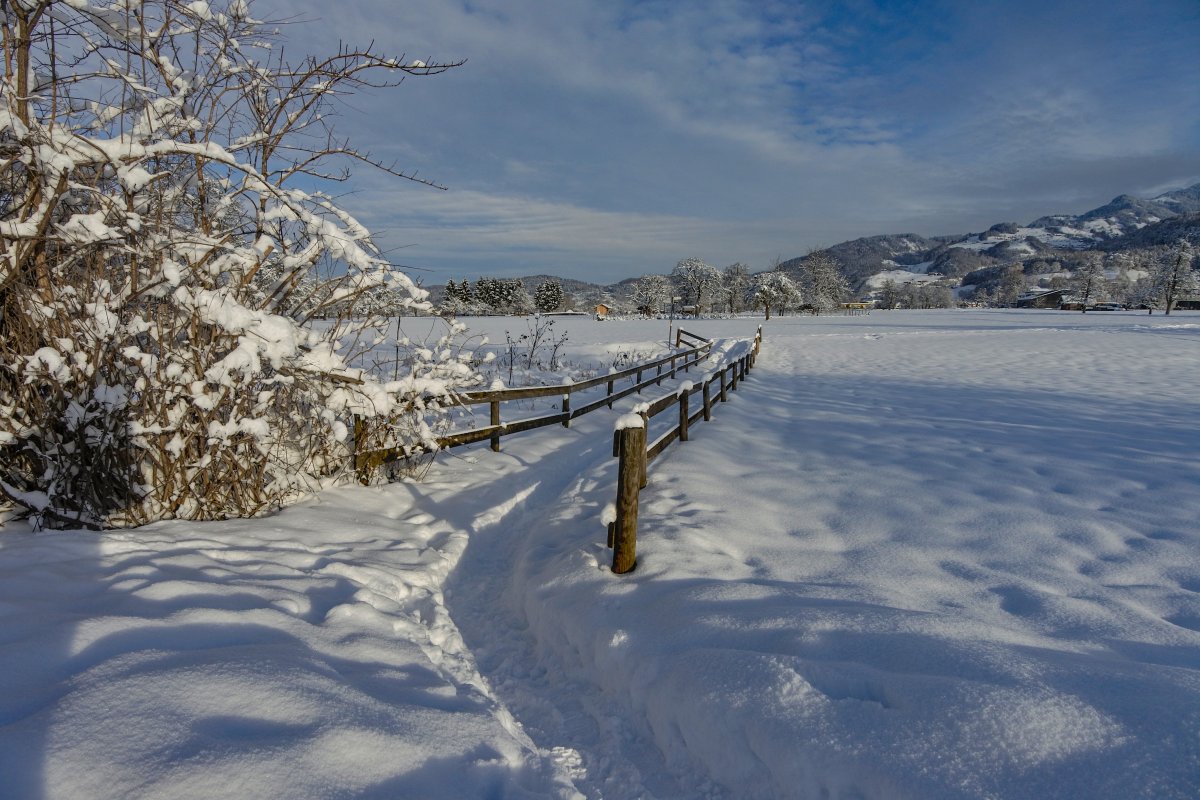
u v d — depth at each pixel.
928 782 1.91
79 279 4.07
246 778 1.75
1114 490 5.27
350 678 2.42
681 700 2.54
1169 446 7.00
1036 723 2.03
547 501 5.99
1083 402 10.79
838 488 5.48
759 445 7.46
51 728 1.82
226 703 2.04
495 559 4.63
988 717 2.08
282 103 4.62
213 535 3.87
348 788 1.82
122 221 3.77
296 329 4.64
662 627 3.05
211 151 3.61
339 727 2.03
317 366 4.57
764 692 2.40
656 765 2.48
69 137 3.37
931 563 3.82
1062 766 1.88
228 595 2.95
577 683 3.06
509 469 6.52
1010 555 3.93
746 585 3.40
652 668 2.77
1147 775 1.79
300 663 2.38
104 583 2.96
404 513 5.03
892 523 4.56
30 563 3.18
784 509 4.95
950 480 5.68
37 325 3.74
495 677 3.13
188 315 4.11
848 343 30.55
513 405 11.12
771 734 2.24
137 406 4.04
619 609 3.30
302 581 3.34
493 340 28.23
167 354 4.03
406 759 2.00
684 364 18.33
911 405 10.80
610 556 4.01
